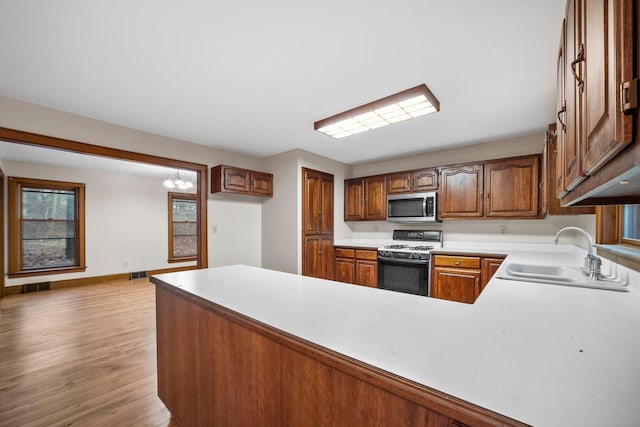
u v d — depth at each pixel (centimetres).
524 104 238
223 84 206
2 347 255
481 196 331
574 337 77
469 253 312
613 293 127
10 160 438
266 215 416
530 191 302
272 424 93
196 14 137
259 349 98
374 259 384
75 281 495
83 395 185
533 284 147
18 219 450
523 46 162
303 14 138
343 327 86
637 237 160
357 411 69
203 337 127
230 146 363
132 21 142
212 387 122
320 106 245
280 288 138
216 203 369
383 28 148
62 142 249
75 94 220
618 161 55
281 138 331
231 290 134
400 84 207
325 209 417
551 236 315
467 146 366
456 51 167
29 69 185
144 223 577
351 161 452
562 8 132
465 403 49
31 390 190
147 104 239
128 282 529
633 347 71
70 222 502
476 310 102
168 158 323
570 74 95
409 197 380
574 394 51
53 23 142
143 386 195
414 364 63
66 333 288
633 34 45
